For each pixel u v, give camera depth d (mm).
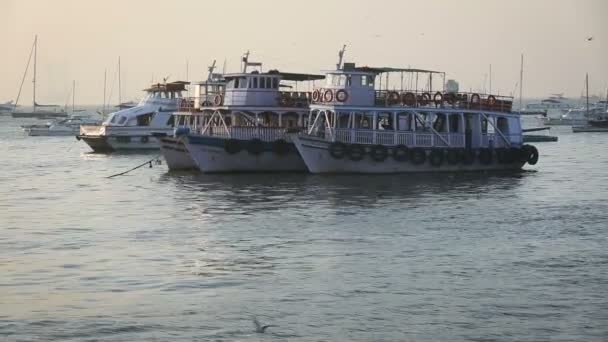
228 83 75375
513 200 56375
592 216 49688
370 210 51781
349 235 43688
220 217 49406
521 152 73750
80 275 35531
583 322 29250
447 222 47531
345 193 59031
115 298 32156
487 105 73938
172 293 32812
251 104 73625
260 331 28453
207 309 30766
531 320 29469
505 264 37250
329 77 70688
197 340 27703
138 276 35344
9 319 29688
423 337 27922
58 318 29812
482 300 31719
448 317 29781
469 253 39375
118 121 98812
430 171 70375
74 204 55750
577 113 197500
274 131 71750
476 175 70625
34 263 37656
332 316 29953
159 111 99250
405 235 43688
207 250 40250
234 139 69812
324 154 68125
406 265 37125
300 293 32719
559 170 78000
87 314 30219
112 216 50375
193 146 69562
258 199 56500
